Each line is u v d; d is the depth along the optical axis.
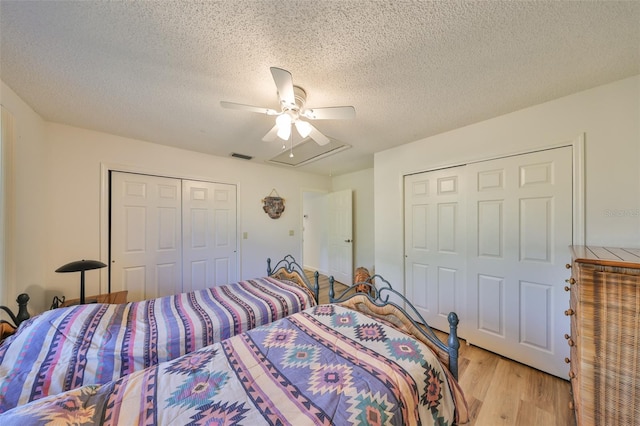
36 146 1.97
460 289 2.34
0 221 1.49
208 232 3.22
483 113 2.00
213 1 0.98
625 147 1.52
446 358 1.24
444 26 1.11
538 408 1.51
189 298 1.94
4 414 0.68
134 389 0.91
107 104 1.85
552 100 1.79
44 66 1.38
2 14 1.01
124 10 1.02
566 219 1.75
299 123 1.65
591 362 1.01
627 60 1.34
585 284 1.02
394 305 1.51
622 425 0.94
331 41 1.20
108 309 1.54
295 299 1.98
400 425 0.82
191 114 2.03
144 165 2.70
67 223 2.25
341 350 1.15
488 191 2.14
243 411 0.80
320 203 5.36
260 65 1.39
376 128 2.32
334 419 0.76
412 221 2.74
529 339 1.92
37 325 1.20
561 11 1.03
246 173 3.60
